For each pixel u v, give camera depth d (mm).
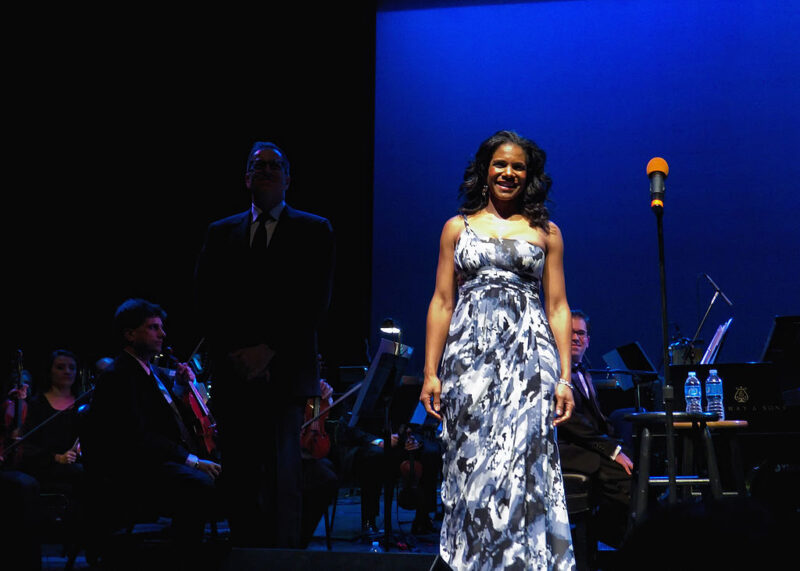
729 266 7012
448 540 2732
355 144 7480
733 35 7102
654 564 570
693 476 3484
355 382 5648
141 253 7242
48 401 5480
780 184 6965
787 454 3889
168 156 7230
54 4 6602
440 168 7492
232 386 3506
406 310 7480
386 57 7578
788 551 550
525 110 7398
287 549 3236
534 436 2730
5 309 6891
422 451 5801
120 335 3961
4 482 3947
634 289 7164
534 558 2625
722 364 3975
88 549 4219
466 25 7527
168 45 7020
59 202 7008
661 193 3139
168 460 3701
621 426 4734
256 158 3664
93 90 6922
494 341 2809
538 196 3000
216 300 3633
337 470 5414
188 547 3348
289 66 7320
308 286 3602
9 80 6621
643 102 7230
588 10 7367
